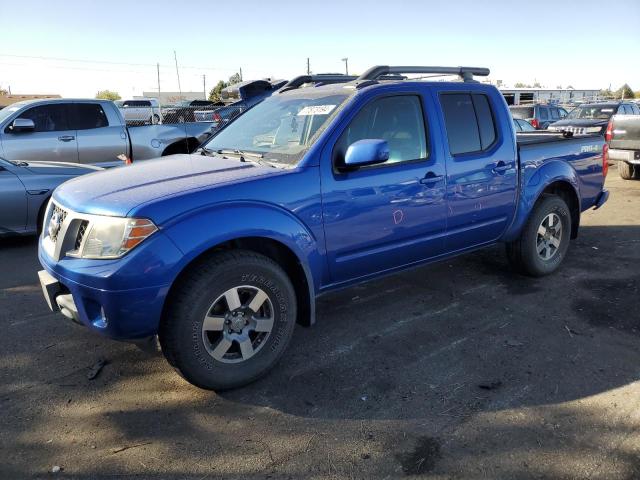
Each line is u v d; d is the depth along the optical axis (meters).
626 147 10.58
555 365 3.47
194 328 2.95
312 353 3.68
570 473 2.50
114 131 9.59
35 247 6.51
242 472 2.52
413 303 4.55
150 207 2.83
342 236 3.56
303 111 3.95
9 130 8.64
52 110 9.05
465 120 4.30
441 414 2.96
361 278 3.87
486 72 4.61
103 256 2.80
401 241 3.92
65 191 3.39
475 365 3.49
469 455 2.62
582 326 4.05
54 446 2.70
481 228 4.48
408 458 2.61
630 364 3.48
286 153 3.59
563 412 2.96
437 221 4.10
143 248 2.76
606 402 3.05
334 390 3.21
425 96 4.03
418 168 3.90
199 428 2.85
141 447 2.70
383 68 4.11
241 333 3.17
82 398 3.13
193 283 2.92
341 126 3.55
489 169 4.38
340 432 2.81
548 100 34.59
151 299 2.80
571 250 6.12
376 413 2.97
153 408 3.03
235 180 3.17
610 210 8.36
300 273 3.42
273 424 2.88
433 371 3.42
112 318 2.80
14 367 3.49
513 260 5.03
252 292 3.18
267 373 3.39
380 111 3.80
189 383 3.30
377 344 3.80
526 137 5.50
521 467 2.54
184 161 3.81
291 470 2.53
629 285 4.92
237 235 3.02
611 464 2.55
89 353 3.68
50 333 3.98
